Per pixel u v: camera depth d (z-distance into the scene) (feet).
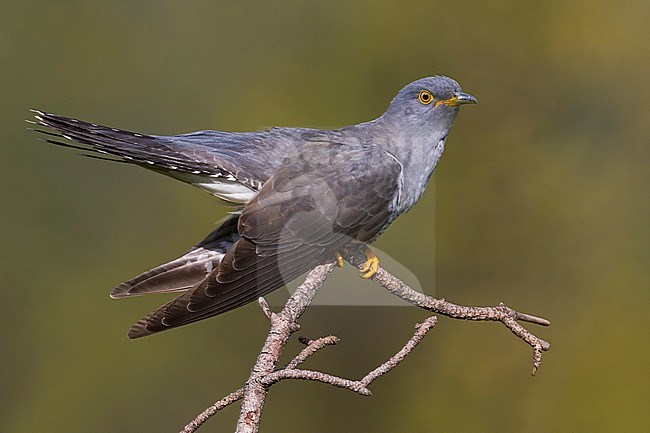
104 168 41.06
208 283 17.95
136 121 43.09
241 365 37.99
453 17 41.65
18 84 42.14
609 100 40.37
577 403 36.24
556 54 40.73
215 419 38.04
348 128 22.25
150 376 38.40
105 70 43.06
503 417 36.42
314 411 36.29
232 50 43.37
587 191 39.45
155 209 40.75
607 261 38.40
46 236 40.45
